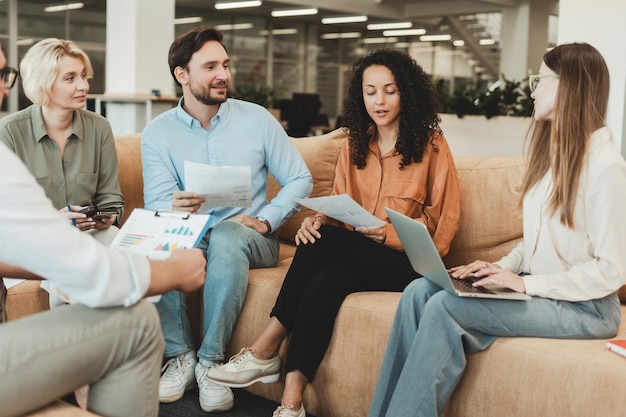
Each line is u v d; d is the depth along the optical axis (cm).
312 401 257
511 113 723
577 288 208
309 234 263
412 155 271
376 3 1493
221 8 1625
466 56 2069
